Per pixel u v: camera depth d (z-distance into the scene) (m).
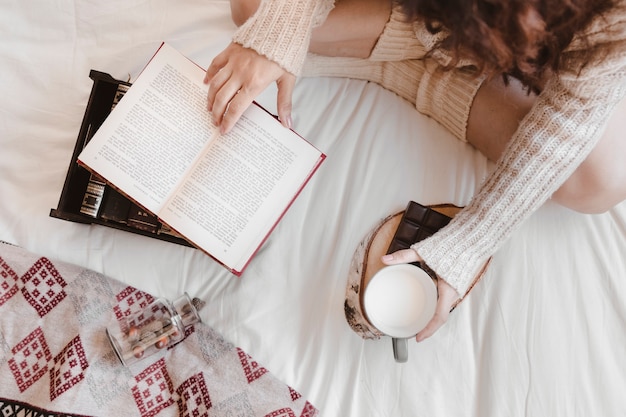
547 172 0.79
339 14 0.87
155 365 0.92
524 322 0.94
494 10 0.52
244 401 0.90
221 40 1.00
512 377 0.92
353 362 0.93
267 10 0.77
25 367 0.91
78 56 0.99
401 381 0.92
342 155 0.98
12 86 0.97
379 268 0.90
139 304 0.94
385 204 0.97
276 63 0.76
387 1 0.85
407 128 1.00
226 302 0.94
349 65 0.99
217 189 0.78
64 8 0.98
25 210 0.94
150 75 0.78
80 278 0.94
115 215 0.90
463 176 0.99
